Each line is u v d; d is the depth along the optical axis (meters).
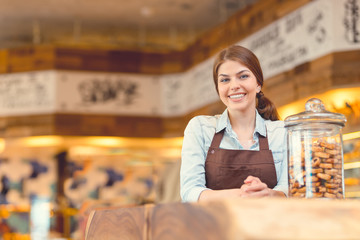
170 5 7.98
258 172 1.65
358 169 4.90
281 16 5.94
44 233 8.65
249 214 0.81
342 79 5.04
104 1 7.81
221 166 1.67
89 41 9.42
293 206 0.86
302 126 1.45
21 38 9.24
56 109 8.26
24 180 8.91
